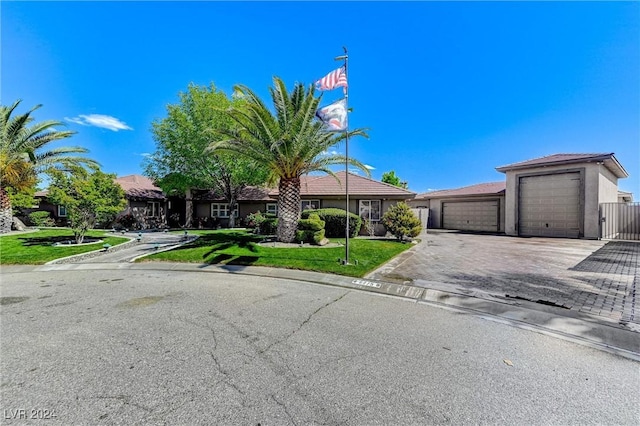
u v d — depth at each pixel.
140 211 24.08
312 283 7.14
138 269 8.77
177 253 10.35
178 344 3.63
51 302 5.48
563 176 16.62
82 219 13.03
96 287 6.68
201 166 22.34
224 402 2.45
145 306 5.25
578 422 2.24
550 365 3.18
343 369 3.03
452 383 2.78
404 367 3.09
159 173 23.34
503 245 13.51
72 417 2.23
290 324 4.39
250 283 7.09
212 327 4.23
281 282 7.21
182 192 25.53
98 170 14.62
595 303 5.32
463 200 24.45
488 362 3.23
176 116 21.52
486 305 5.35
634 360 3.31
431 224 27.14
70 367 3.03
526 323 4.48
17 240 13.91
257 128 11.26
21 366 3.04
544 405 2.46
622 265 8.66
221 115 20.62
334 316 4.78
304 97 11.68
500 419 2.26
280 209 12.67
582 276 7.36
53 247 11.96
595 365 3.18
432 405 2.43
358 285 6.89
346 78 8.70
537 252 11.31
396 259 9.94
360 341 3.78
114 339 3.78
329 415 2.28
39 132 15.89
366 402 2.46
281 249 11.02
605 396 2.60
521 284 6.67
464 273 7.82
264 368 3.04
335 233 15.95
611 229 15.77
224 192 24.94
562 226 16.66
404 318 4.71
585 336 3.99
